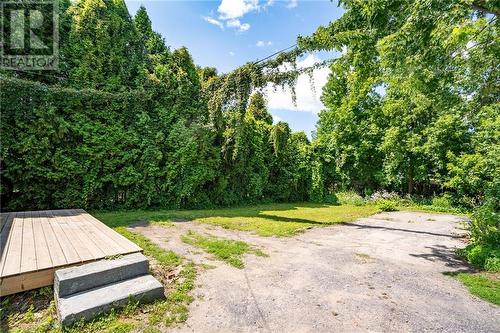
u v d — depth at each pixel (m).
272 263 4.50
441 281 4.01
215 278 3.77
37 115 7.84
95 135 8.84
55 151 8.20
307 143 18.66
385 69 5.54
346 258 4.97
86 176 8.69
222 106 9.89
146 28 11.10
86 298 2.75
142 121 9.60
